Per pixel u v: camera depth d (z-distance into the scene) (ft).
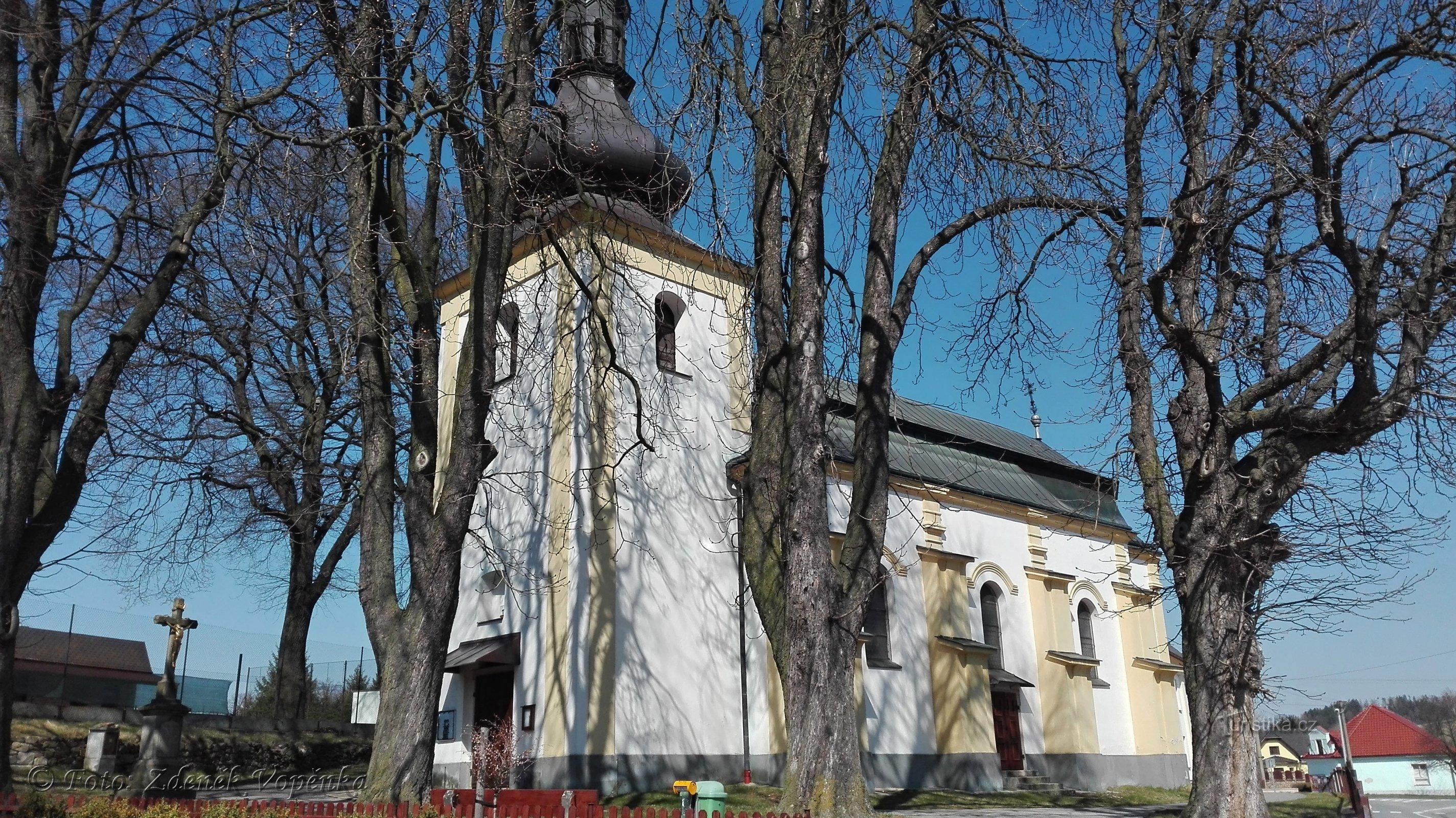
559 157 55.01
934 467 93.76
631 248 77.46
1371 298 39.17
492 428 78.07
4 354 48.14
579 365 72.49
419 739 42.22
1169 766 104.32
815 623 41.96
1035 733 91.20
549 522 71.26
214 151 55.67
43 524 47.93
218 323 70.95
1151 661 105.60
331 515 93.81
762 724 72.54
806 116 48.19
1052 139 47.52
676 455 75.25
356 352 50.75
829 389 50.26
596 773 64.28
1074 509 103.76
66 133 53.88
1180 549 45.27
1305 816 67.67
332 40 43.96
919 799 72.59
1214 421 43.80
